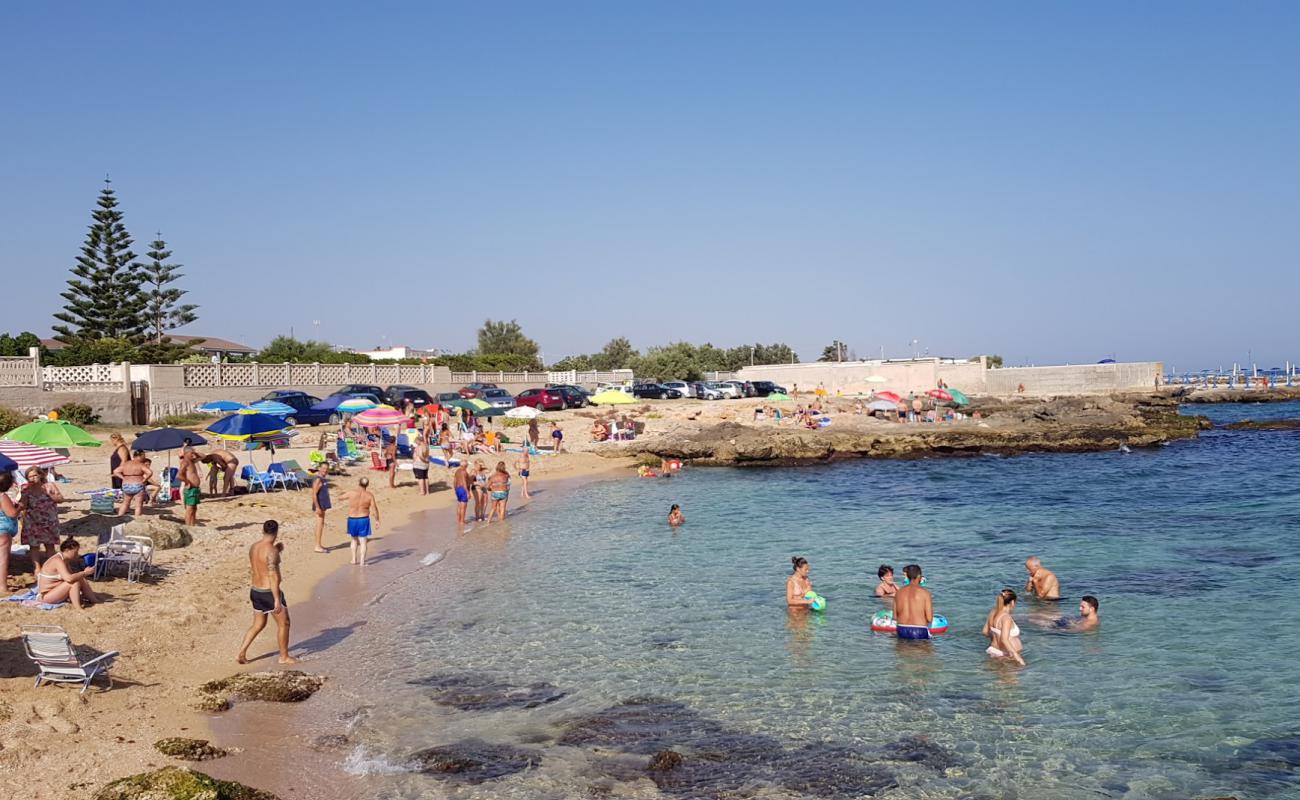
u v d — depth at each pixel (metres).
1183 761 9.27
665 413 55.88
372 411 29.95
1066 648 13.09
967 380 81.88
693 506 27.95
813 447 41.84
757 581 17.44
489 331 117.62
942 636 13.73
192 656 12.22
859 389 81.62
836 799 8.43
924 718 10.44
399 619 14.64
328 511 24.80
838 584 17.19
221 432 23.25
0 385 34.91
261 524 21.52
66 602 13.47
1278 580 16.95
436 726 10.10
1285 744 9.66
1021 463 39.72
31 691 10.06
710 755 9.38
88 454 30.30
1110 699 11.00
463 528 23.53
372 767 8.96
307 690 11.05
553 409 56.50
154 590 14.99
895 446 43.66
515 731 9.99
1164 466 37.16
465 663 12.39
